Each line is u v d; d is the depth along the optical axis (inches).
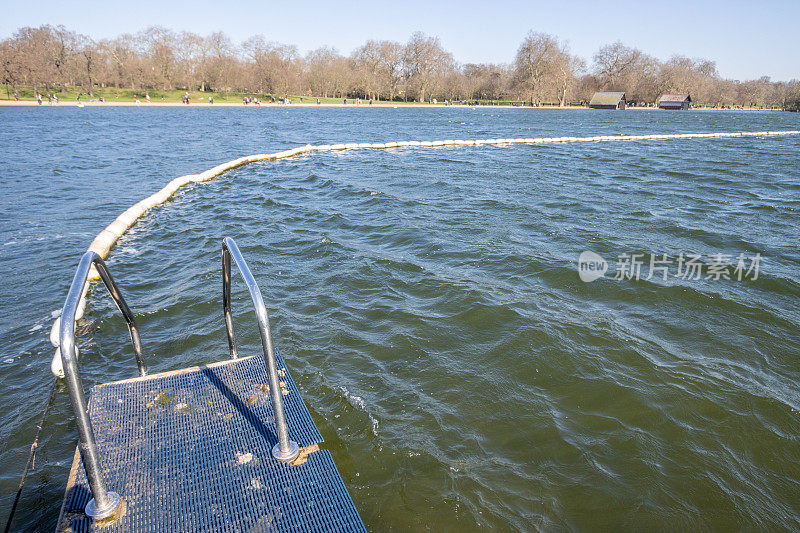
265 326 113.7
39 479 150.4
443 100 4379.9
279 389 122.0
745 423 174.7
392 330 235.6
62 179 631.2
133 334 165.9
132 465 125.8
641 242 370.3
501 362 209.3
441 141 1079.6
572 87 4124.0
